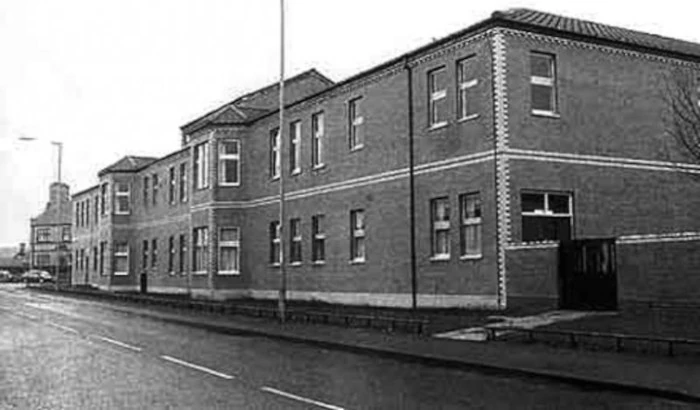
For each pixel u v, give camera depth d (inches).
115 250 2287.2
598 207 1010.7
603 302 816.9
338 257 1268.5
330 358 663.1
